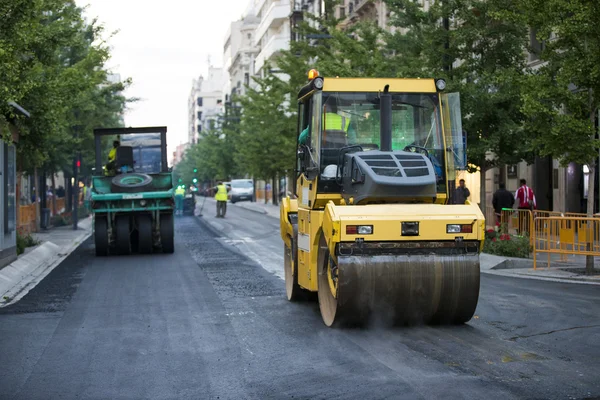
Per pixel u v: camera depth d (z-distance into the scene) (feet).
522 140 81.25
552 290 50.03
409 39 93.30
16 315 43.80
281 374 28.55
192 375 28.84
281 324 38.86
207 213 196.03
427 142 39.60
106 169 90.94
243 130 243.60
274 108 194.08
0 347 34.83
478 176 133.49
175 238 107.34
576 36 59.36
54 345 35.04
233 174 312.29
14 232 72.64
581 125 59.52
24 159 94.43
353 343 33.47
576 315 39.60
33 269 70.90
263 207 228.63
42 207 137.28
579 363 28.94
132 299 49.42
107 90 123.34
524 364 28.81
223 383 27.50
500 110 80.53
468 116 82.02
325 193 38.58
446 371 27.91
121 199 81.46
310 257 39.47
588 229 59.67
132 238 88.79
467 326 36.91
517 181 119.96
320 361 30.32
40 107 74.69
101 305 47.16
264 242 98.84
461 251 35.76
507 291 49.60
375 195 36.04
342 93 39.45
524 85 63.21
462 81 85.40
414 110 39.81
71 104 84.17
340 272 34.68
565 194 104.58
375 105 39.50
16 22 56.44
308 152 40.55
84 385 27.81
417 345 32.68
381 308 35.45
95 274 65.16
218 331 37.45
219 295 50.24
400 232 34.76
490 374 27.37
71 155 130.72
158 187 83.30
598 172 97.19
